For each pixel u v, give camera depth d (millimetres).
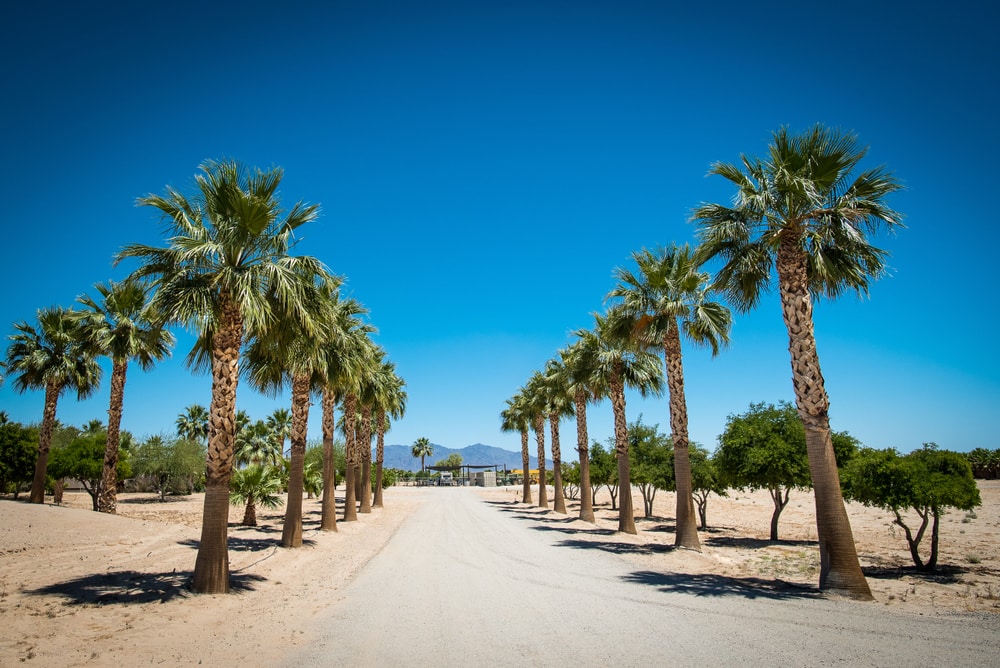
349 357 22781
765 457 21906
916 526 26344
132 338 26484
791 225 11766
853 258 12547
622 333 20266
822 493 10750
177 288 11133
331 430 26031
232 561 14984
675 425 19094
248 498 26781
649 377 24203
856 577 10227
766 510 42625
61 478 38812
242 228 11328
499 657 6648
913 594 10742
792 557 17469
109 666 6188
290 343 13109
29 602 9250
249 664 6414
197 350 13203
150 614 8703
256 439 61344
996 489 47688
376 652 6922
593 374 25922
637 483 32719
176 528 22344
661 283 19094
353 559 16484
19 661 6191
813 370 11211
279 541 20594
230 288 11180
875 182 11391
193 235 11539
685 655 6562
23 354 29875
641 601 10055
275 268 11305
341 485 73688
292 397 20078
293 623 8508
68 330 30281
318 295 12516
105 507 26734
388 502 54688
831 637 7277
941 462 14758
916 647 6746
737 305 13938
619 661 6387
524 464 53094
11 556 14406
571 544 20453
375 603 10102
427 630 8047
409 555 17375
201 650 6934
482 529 26656
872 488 14312
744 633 7559
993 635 7312
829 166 11516
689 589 11258
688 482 18781
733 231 12336
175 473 51719
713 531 27859
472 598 10539
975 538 21859
